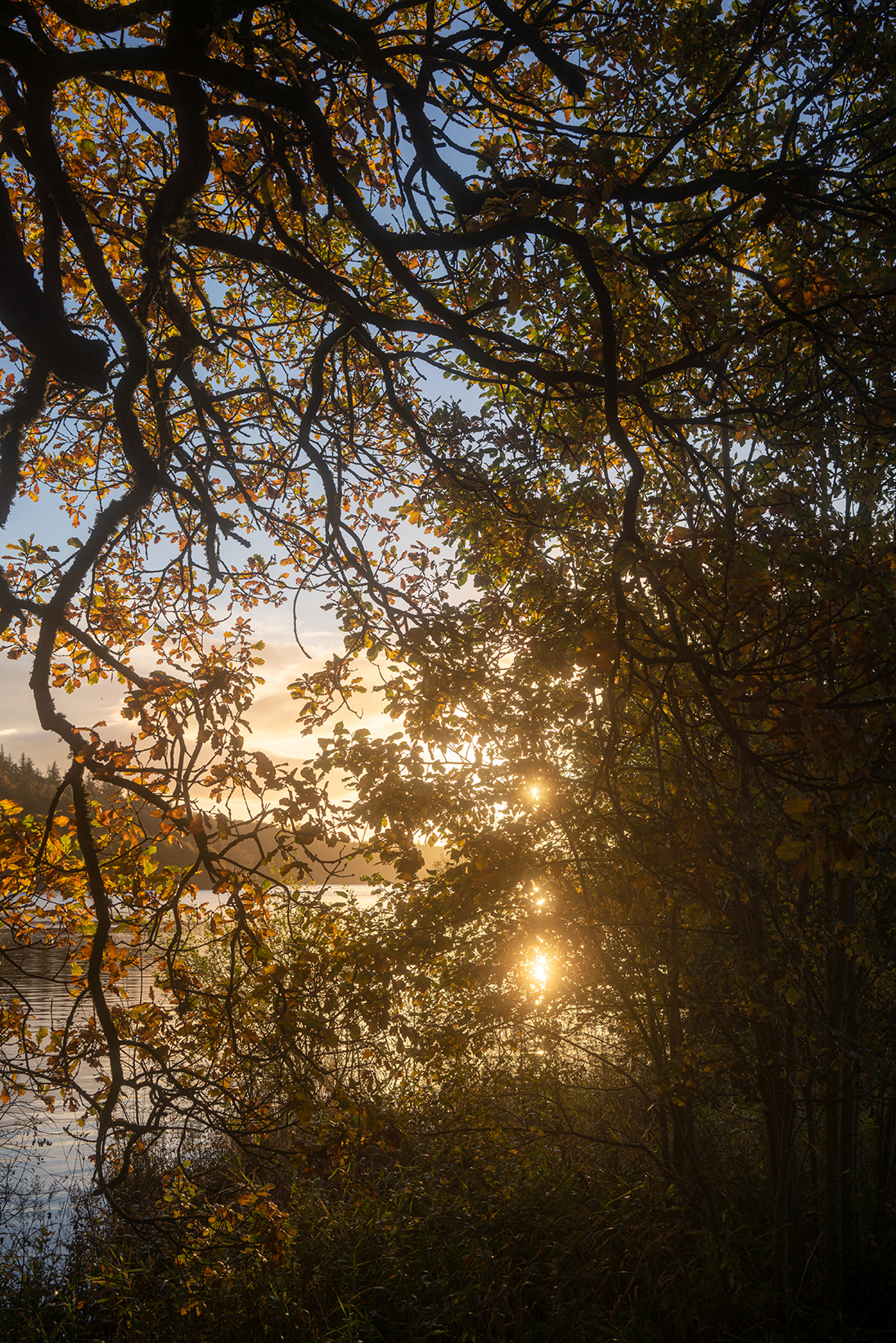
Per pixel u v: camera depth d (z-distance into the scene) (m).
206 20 3.54
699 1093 5.88
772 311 5.07
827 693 3.04
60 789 3.64
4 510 3.83
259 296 6.66
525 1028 6.04
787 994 4.80
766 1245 5.93
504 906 5.28
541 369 4.26
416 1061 5.99
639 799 4.58
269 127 4.52
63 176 3.83
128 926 4.33
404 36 5.07
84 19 3.49
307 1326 5.44
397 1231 6.27
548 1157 6.82
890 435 4.69
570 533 5.36
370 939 4.91
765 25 4.74
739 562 2.94
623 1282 5.71
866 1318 5.37
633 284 4.80
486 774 4.61
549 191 3.89
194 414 6.30
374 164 5.97
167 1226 5.19
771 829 4.50
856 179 4.42
